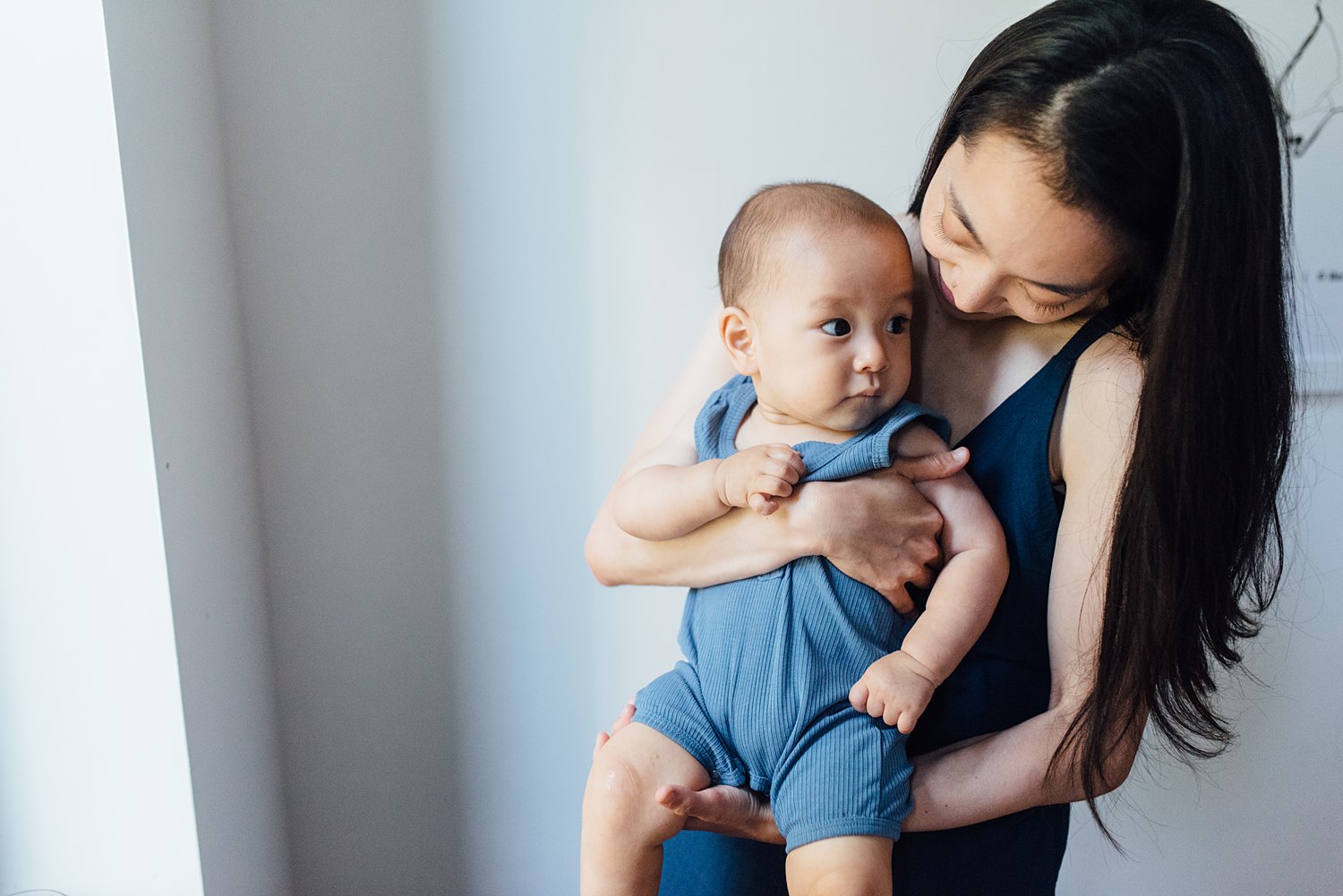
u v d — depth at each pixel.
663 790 0.76
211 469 1.17
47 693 1.01
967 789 0.79
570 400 1.38
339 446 1.37
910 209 0.88
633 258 1.34
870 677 0.78
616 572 0.91
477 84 1.28
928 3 1.29
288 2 1.24
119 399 0.97
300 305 1.32
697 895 0.94
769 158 1.33
